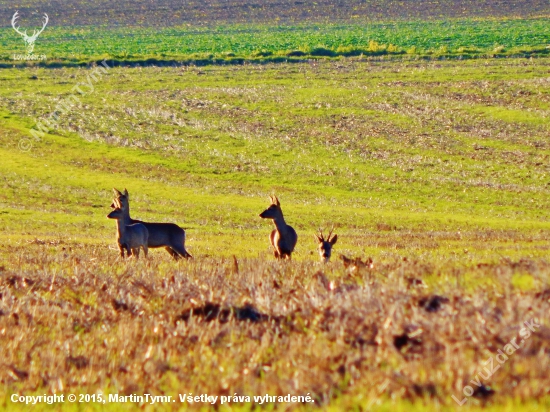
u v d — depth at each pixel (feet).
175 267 231.91
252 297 169.37
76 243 397.39
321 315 151.64
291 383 124.88
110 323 164.25
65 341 149.18
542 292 153.07
